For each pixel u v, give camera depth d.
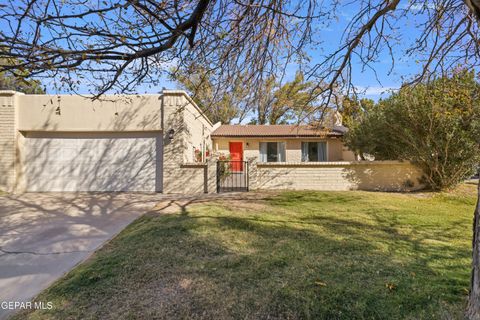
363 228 5.41
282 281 3.10
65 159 11.21
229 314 2.51
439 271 3.32
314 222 5.87
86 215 7.15
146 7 2.50
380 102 11.11
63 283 3.22
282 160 18.30
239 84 4.49
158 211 7.30
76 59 2.40
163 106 10.89
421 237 4.82
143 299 2.79
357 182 11.45
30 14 2.19
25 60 2.24
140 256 3.91
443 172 10.09
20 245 4.78
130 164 11.24
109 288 3.03
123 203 8.72
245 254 3.94
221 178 11.78
